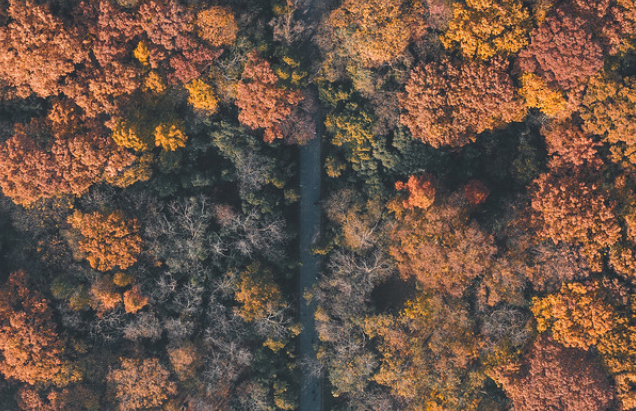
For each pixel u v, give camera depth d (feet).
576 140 161.48
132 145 163.22
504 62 159.74
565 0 158.51
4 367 168.35
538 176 169.37
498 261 162.91
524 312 166.81
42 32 158.51
